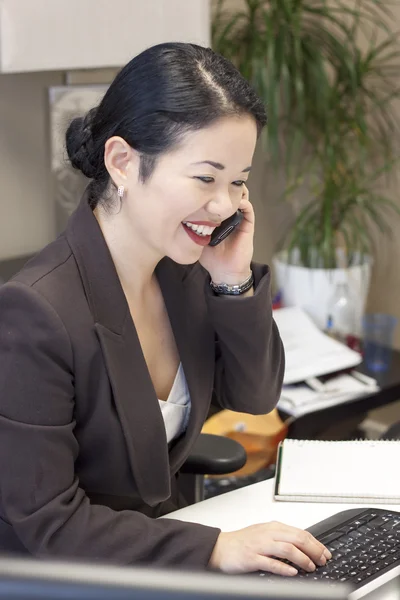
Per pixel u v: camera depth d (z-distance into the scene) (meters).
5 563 0.53
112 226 1.34
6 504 1.23
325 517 1.39
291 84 2.87
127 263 1.37
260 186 3.19
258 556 1.19
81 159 1.34
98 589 0.51
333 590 0.52
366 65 2.96
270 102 2.70
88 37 2.17
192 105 1.19
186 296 1.51
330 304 2.79
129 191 1.28
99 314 1.30
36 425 1.21
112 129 1.26
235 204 1.28
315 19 3.11
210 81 1.21
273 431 2.24
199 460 1.66
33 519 1.21
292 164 3.23
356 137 3.12
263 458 2.26
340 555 1.23
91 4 2.16
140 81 1.23
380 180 3.22
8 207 2.69
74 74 2.69
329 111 2.90
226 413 2.25
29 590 0.51
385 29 2.90
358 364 2.67
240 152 1.22
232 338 1.49
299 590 0.52
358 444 1.61
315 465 1.53
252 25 2.82
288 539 1.22
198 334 1.51
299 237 2.95
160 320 1.49
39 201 2.74
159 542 1.23
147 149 1.22
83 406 1.29
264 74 2.68
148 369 1.41
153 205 1.25
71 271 1.29
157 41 2.24
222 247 1.46
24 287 1.23
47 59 2.15
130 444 1.32
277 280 2.98
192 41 2.27
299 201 3.33
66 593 0.51
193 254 1.29
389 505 1.42
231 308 1.45
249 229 1.47
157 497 1.39
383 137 3.15
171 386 1.50
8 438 1.21
